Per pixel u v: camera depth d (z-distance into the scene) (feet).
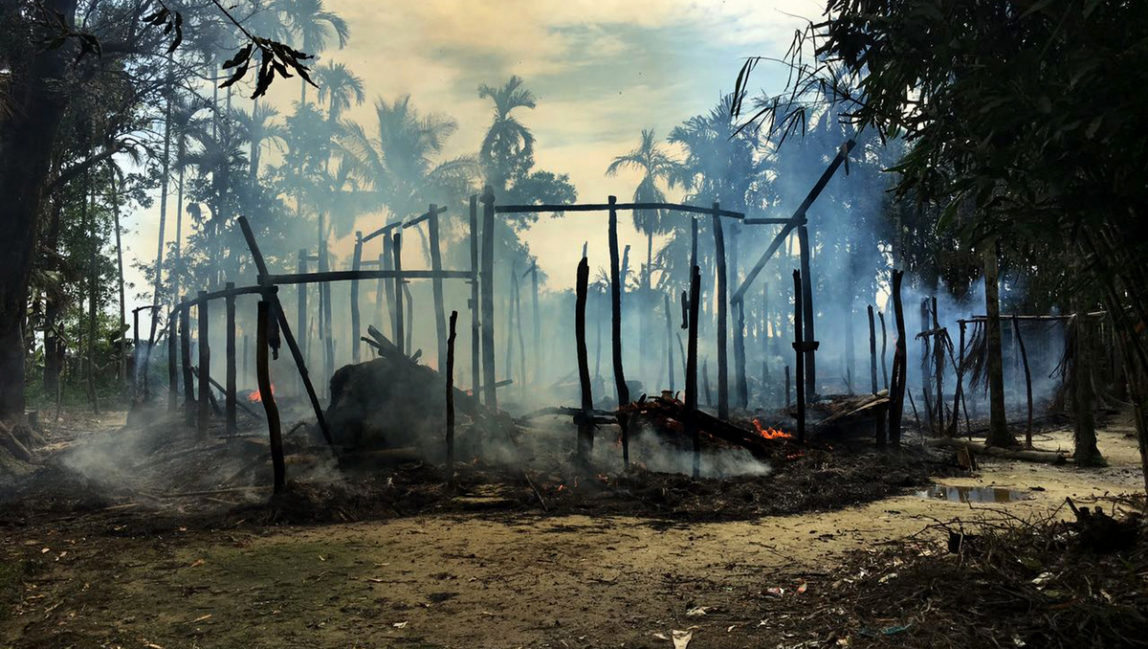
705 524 30.42
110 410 101.76
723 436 40.83
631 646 17.44
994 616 16.80
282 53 15.15
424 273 47.78
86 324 116.67
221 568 24.59
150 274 123.13
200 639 18.31
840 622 17.79
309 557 25.85
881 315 67.36
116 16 69.36
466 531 29.58
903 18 17.80
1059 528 20.98
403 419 42.96
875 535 27.63
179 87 79.82
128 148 89.04
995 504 32.94
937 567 19.36
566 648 17.43
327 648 17.67
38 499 36.19
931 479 40.04
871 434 48.78
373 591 21.93
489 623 19.16
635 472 38.65
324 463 39.86
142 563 25.32
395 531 29.78
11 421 61.77
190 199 119.03
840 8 19.16
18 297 68.44
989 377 50.55
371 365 45.06
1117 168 15.05
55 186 79.71
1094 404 62.59
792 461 41.75
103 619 19.80
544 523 30.91
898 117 19.42
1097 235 16.31
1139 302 16.35
